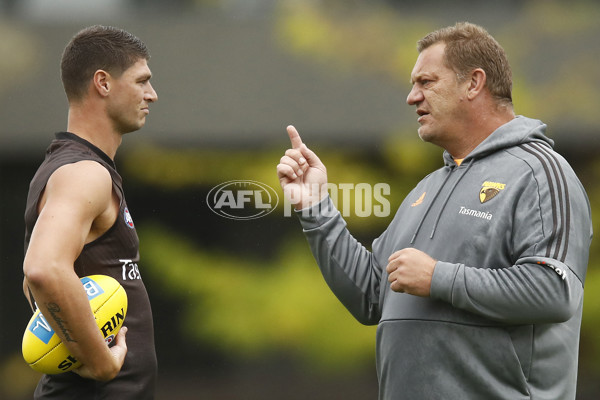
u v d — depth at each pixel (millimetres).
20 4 26609
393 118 25609
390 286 10727
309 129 25719
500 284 9852
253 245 26312
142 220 26422
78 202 9500
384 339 10992
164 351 26391
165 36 25859
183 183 26203
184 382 26234
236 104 25719
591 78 25203
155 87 25750
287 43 25719
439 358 10398
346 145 25828
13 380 26234
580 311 10789
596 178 25781
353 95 25688
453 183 10961
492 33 25703
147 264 26438
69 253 9305
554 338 10375
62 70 10797
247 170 25938
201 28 25844
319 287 26000
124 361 10391
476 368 10242
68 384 10250
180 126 25656
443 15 25875
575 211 10047
